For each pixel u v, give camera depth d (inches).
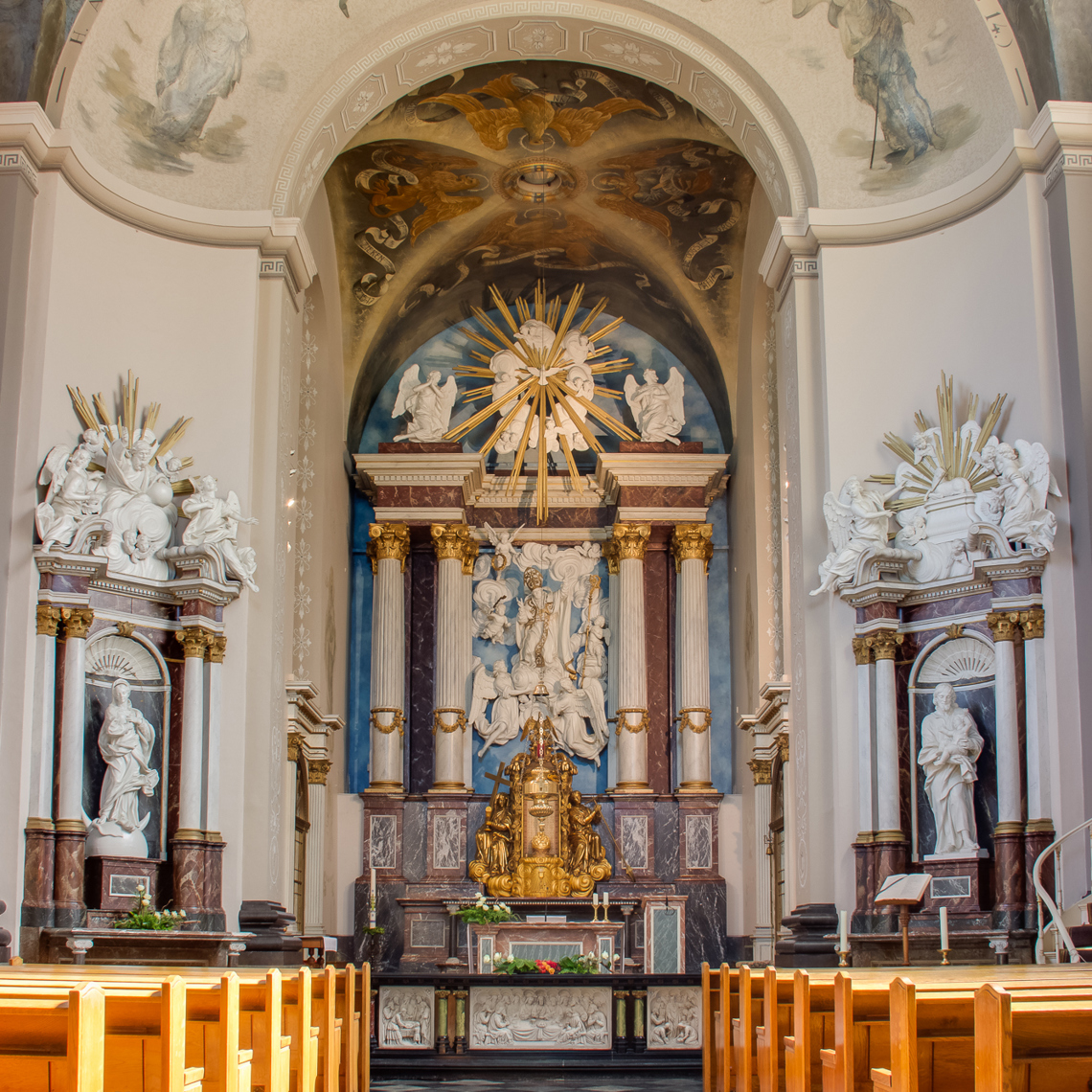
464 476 820.0
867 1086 190.4
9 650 450.9
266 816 501.4
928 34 529.7
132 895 470.9
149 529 493.7
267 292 538.9
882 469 523.2
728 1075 302.7
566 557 849.5
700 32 558.3
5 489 459.8
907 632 506.6
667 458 824.3
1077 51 489.7
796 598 532.1
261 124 546.6
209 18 530.0
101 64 503.8
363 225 765.3
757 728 742.5
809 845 502.6
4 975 218.1
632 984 550.6
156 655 493.4
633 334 866.1
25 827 443.2
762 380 779.4
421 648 832.9
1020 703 468.1
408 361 867.4
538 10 563.8
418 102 672.4
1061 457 477.4
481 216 783.1
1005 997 142.9
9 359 467.2
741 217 770.2
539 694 825.5
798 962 484.4
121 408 503.5
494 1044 542.6
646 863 785.6
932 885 483.2
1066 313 479.2
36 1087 158.1
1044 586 470.3
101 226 507.8
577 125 705.0
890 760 491.8
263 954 485.7
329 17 550.0
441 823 786.2
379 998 542.3
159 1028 173.5
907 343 528.1
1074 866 446.9
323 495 735.1
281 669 530.9
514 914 765.9
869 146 545.0
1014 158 497.4
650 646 834.8
